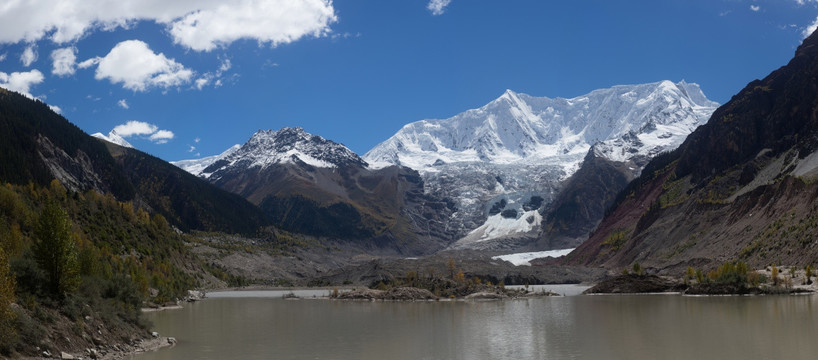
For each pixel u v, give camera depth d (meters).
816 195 188.50
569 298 168.50
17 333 55.12
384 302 168.75
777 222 196.12
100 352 64.31
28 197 173.88
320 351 75.00
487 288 188.12
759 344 73.38
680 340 78.31
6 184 172.62
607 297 166.50
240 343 81.38
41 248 67.19
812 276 155.00
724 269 165.25
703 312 110.56
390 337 87.38
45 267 67.25
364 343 81.62
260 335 89.94
